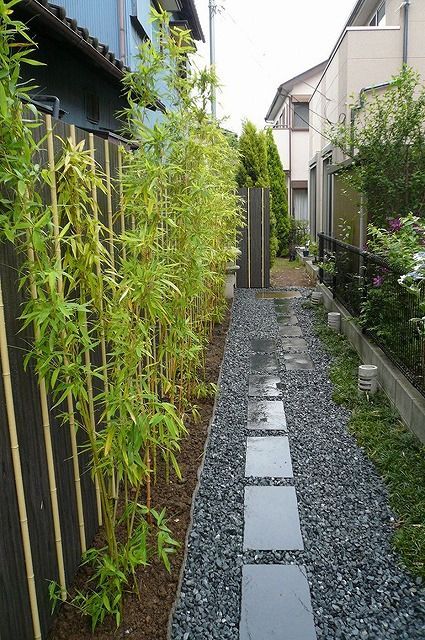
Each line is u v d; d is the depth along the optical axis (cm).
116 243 255
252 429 376
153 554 233
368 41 757
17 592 170
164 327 303
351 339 570
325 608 208
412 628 197
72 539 214
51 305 160
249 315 764
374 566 231
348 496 287
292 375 494
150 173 220
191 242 307
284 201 1502
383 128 593
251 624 200
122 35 711
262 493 291
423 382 339
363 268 516
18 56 143
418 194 591
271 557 239
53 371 173
